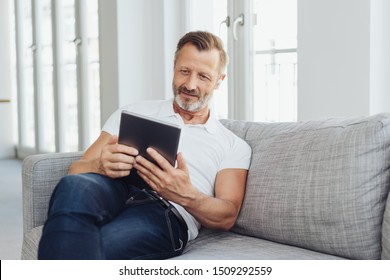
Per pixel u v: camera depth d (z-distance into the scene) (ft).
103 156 4.99
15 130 21.53
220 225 5.47
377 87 8.05
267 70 10.52
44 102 18.79
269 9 10.37
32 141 20.16
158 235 4.91
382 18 8.04
